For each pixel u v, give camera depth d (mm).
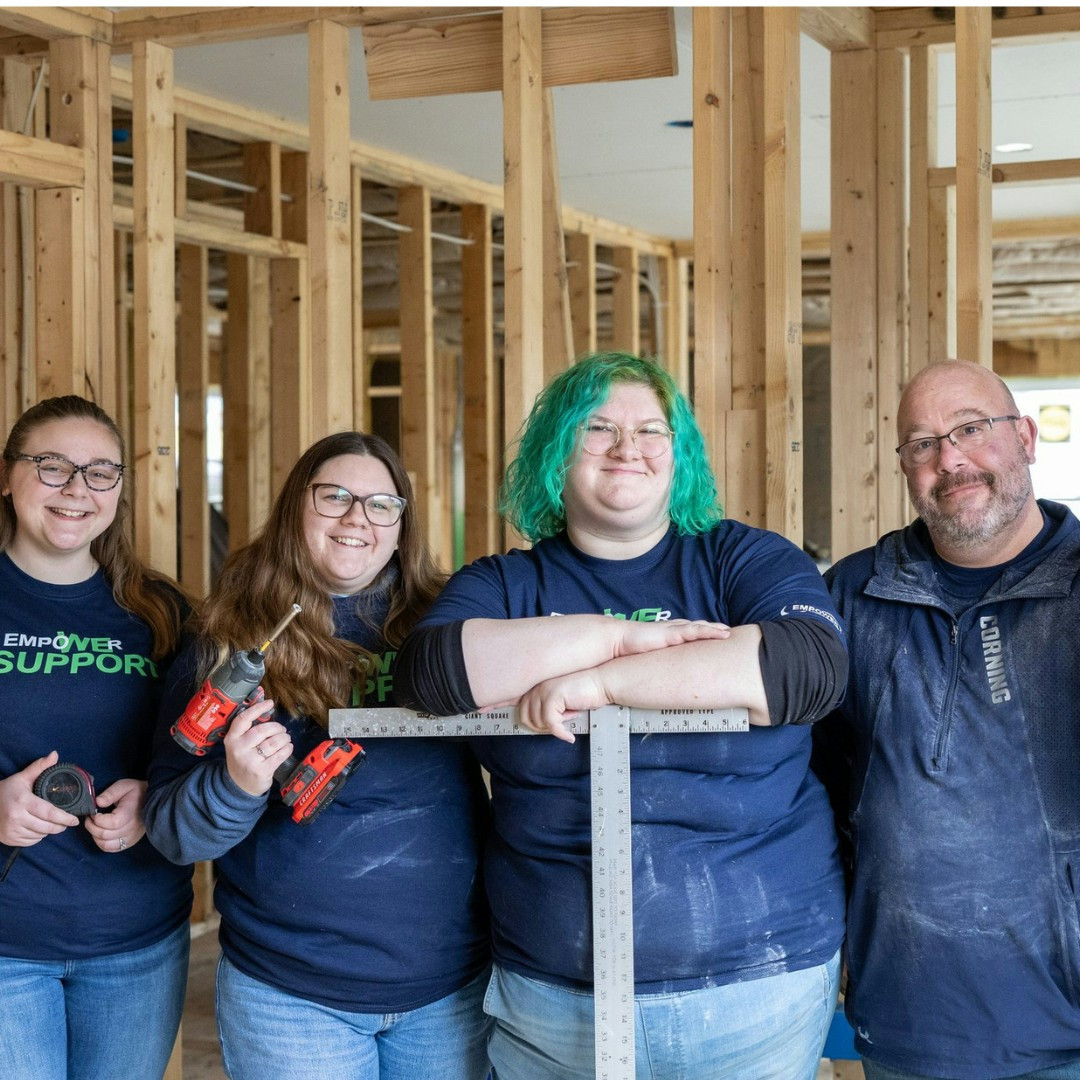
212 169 5090
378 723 1562
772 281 2467
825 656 1450
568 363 2908
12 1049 1866
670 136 4531
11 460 1967
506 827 1603
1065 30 3238
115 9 2857
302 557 1799
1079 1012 1598
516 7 2574
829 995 1579
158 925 1993
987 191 2455
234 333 5102
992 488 1635
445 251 6477
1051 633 1617
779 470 2463
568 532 1677
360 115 4273
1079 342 7832
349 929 1704
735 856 1517
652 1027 1484
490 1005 1644
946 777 1639
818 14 3141
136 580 2074
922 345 3805
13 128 3277
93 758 1952
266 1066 1719
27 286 3465
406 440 5172
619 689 1434
